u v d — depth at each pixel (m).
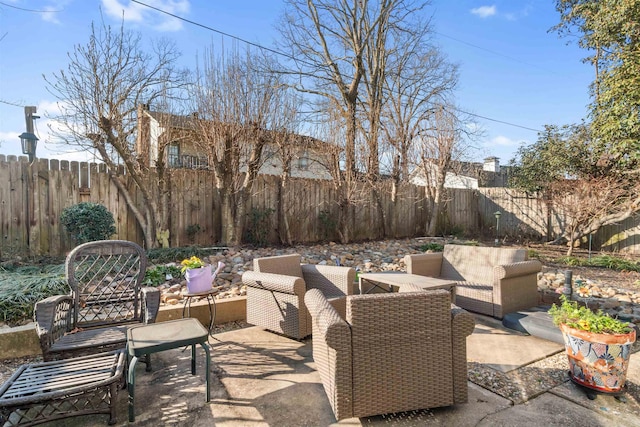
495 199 12.25
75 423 2.23
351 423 2.17
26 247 5.55
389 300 2.13
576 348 2.57
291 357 3.14
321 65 12.78
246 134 6.87
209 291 3.50
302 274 4.21
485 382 2.68
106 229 5.58
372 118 10.27
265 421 2.20
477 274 4.71
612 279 5.85
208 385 2.41
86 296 3.32
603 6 7.53
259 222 7.56
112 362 2.37
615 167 8.59
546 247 10.00
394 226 10.36
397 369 2.15
